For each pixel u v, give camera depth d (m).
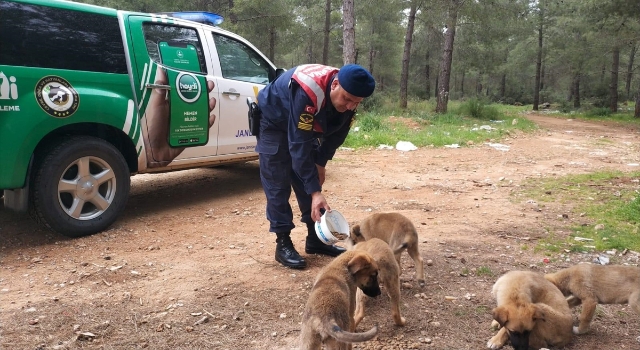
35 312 3.56
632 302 3.41
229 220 5.93
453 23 20.81
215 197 6.95
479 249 5.09
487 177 8.98
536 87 36.91
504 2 21.83
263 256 4.80
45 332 3.30
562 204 6.94
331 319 2.74
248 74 7.00
